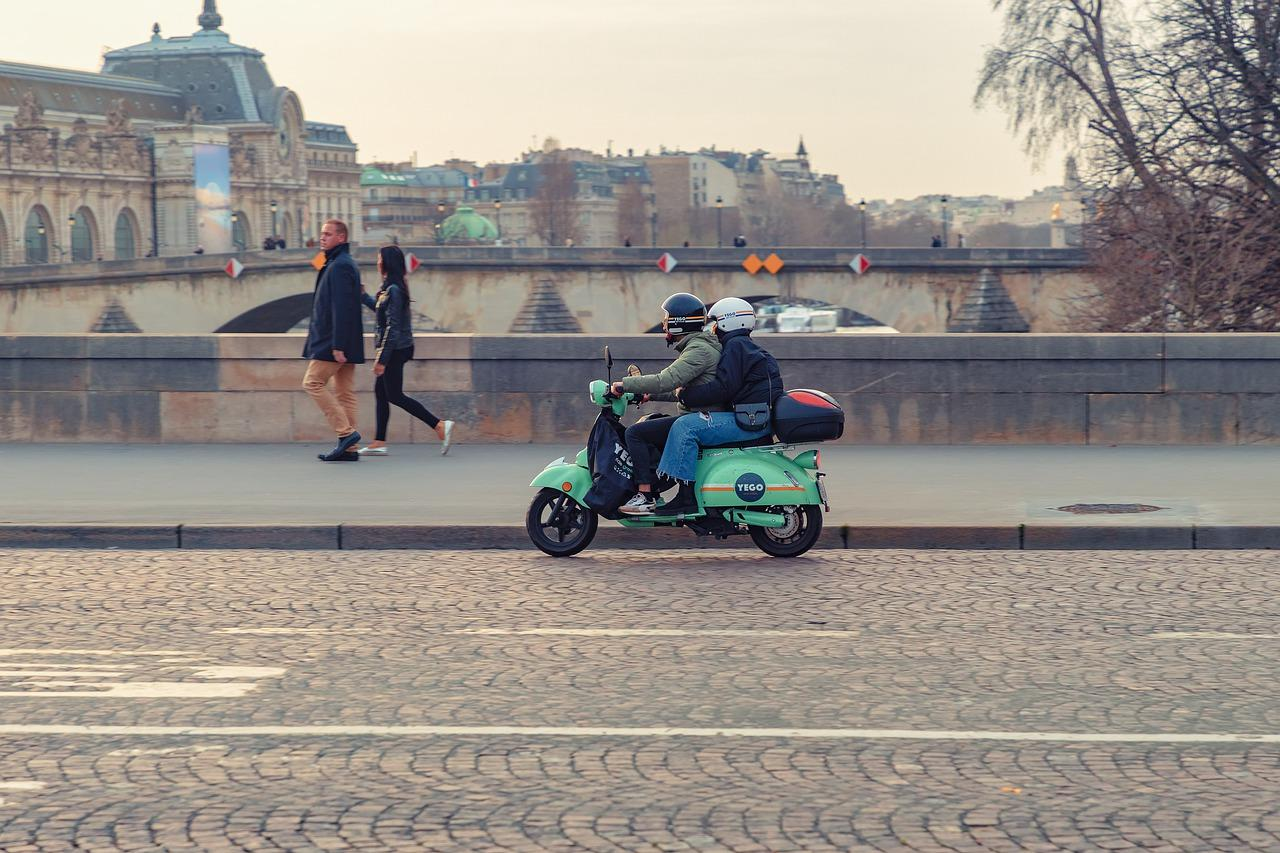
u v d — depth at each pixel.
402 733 6.48
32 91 151.88
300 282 76.44
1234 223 40.12
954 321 66.06
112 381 17.17
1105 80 45.81
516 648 8.08
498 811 5.48
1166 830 5.27
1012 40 47.75
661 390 10.73
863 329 104.31
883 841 5.17
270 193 176.25
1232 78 40.75
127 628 8.62
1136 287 41.38
